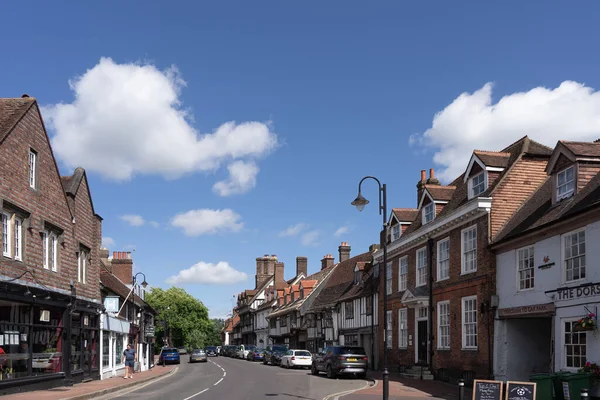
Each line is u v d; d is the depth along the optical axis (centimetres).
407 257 3055
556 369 1761
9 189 1961
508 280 2092
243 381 2836
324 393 2156
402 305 3091
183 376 3431
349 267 5072
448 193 2825
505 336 2098
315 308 5072
